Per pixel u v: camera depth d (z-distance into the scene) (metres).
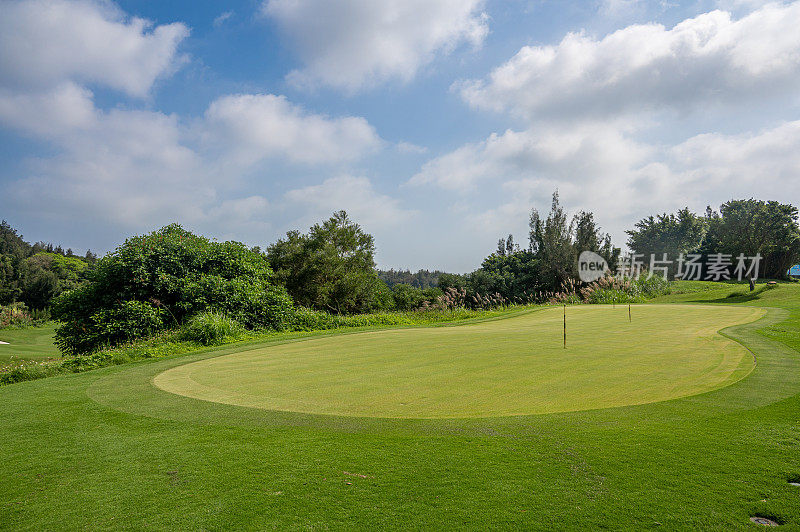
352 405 6.29
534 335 13.93
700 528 3.06
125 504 3.58
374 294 38.69
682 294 35.16
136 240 20.11
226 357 11.17
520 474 3.92
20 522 3.36
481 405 6.14
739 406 5.73
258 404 6.45
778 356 9.04
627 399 6.25
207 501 3.59
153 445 4.86
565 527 3.11
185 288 18.64
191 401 6.71
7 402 6.89
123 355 12.13
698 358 9.20
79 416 6.07
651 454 4.26
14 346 32.91
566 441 4.65
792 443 4.45
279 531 3.14
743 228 52.19
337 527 3.17
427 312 25.94
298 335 16.23
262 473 4.07
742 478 3.74
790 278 52.62
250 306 19.72
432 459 4.28
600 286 31.67
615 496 3.51
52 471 4.26
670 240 65.88
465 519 3.23
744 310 18.89
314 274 36.12
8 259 76.12
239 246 23.02
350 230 37.88
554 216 45.12
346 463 4.24
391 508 3.41
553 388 6.98
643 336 12.94
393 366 9.15
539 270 46.38
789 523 3.09
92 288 19.19
